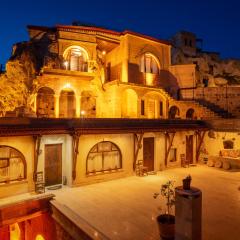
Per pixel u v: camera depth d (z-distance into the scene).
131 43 28.39
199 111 29.69
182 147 21.67
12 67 24.48
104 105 26.47
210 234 9.14
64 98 27.20
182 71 33.12
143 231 9.44
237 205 12.18
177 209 7.89
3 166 13.31
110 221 10.32
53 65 25.09
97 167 16.42
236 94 32.06
